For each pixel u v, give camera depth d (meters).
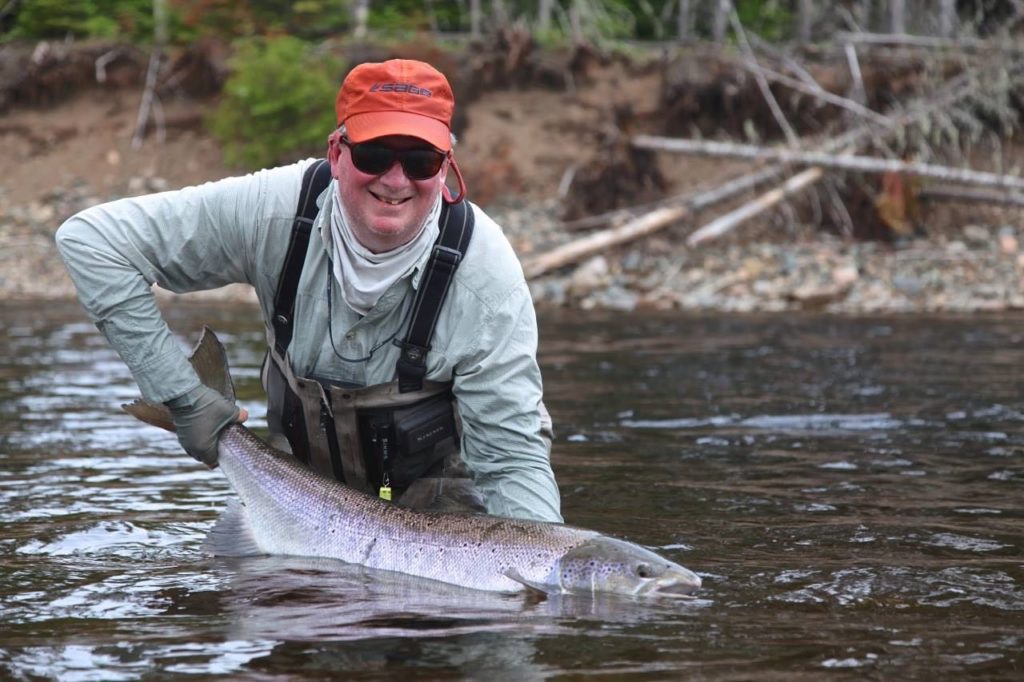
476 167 19.66
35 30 23.33
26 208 19.47
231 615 3.70
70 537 4.71
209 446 4.57
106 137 21.11
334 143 4.19
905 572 4.18
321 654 3.33
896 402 8.17
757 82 20.17
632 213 17.91
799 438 6.97
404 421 4.53
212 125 20.88
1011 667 3.22
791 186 17.70
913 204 17.72
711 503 5.35
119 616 3.69
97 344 11.55
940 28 22.47
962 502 5.36
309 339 4.51
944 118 18.53
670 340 11.72
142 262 4.40
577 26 22.48
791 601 3.83
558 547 4.03
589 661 3.27
